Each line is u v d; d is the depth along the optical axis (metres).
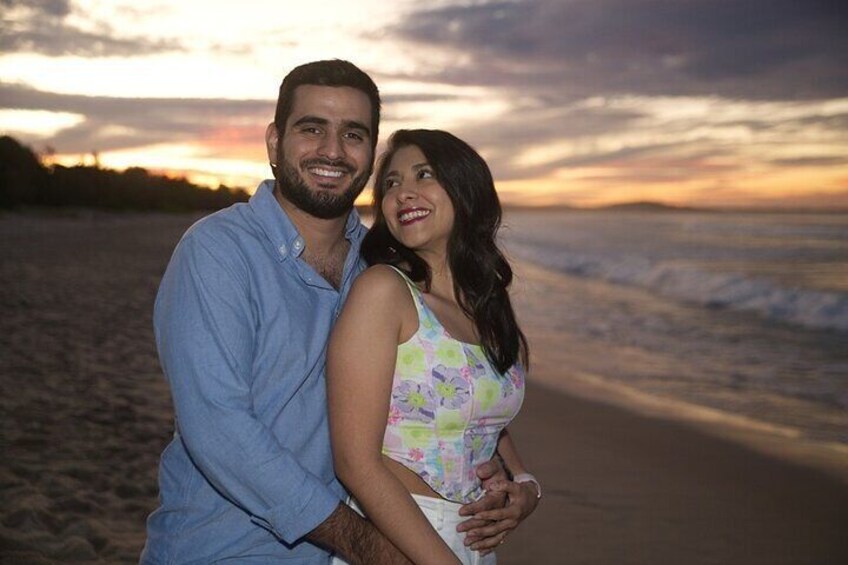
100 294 13.70
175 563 2.21
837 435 6.99
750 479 5.67
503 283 2.47
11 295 12.62
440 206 2.38
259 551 2.21
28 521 3.85
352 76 2.44
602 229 62.66
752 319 14.81
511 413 2.40
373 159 2.49
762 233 51.59
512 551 4.31
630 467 5.90
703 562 4.26
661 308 16.48
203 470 2.07
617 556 4.29
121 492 4.49
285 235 2.31
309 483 2.03
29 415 5.86
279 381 2.22
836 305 15.22
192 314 2.08
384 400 2.17
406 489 2.15
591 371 9.92
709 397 8.52
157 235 38.19
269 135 2.53
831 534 4.69
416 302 2.25
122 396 6.69
